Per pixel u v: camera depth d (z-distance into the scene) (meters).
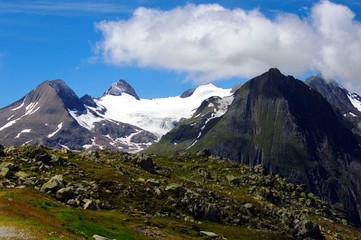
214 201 144.75
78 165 136.50
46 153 130.50
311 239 149.62
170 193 133.25
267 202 190.38
